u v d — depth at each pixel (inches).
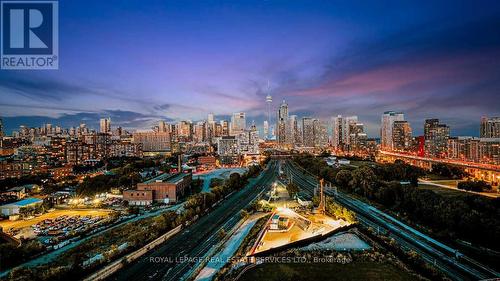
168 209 7618.1
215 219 6471.5
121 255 4375.0
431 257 4389.8
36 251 4616.1
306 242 4611.2
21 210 7042.3
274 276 3550.7
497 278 3693.4
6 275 3860.7
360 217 6378.0
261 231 5388.8
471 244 4808.1
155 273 3937.0
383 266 3801.7
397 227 5703.7
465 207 5393.7
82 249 4793.3
